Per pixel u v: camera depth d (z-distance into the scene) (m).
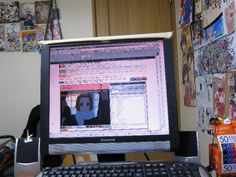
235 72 1.17
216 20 1.36
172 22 2.51
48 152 0.86
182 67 2.11
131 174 0.72
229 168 0.79
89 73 0.88
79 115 0.87
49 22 2.56
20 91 2.59
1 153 1.44
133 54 0.87
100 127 0.86
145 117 0.85
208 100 1.52
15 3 2.57
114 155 0.92
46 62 0.89
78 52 0.89
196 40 1.70
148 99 0.86
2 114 2.58
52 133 0.87
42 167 0.90
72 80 0.88
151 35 0.87
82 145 0.85
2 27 2.57
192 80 1.83
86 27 2.59
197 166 0.76
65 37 2.58
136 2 2.58
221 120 0.93
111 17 2.57
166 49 0.86
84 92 0.88
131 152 0.84
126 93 0.87
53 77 0.89
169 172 0.72
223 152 0.80
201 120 1.65
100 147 0.85
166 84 0.85
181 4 2.03
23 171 0.87
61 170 0.77
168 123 0.84
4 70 2.58
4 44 2.57
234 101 1.19
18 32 2.57
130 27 2.57
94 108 0.87
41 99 0.88
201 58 1.61
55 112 0.88
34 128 1.96
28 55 2.58
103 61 0.88
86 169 0.77
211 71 1.46
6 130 2.58
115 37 0.87
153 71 0.86
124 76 0.87
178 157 0.88
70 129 0.87
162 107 0.85
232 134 0.83
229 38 1.22
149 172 0.73
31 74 2.58
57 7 2.59
